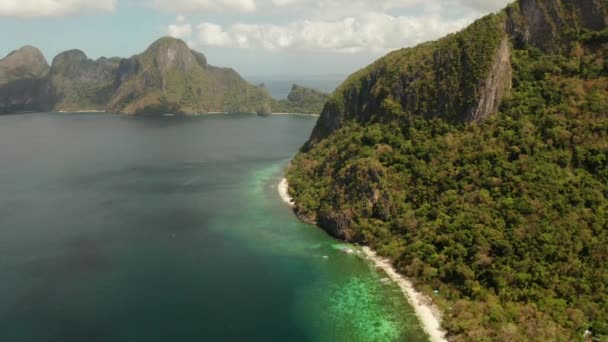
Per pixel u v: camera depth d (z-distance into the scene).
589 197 94.25
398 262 101.56
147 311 86.31
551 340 72.31
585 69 120.75
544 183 99.62
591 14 128.75
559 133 107.81
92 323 82.44
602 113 107.38
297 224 130.38
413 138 131.75
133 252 111.69
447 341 77.06
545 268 85.25
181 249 113.56
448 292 89.00
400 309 86.56
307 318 84.44
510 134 114.25
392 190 118.25
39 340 77.69
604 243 85.44
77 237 120.62
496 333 75.25
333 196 128.50
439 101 133.50
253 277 99.25
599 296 78.94
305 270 102.06
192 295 92.00
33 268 102.50
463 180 111.06
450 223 101.81
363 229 114.75
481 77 125.50
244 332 80.38
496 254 90.88
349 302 89.31
